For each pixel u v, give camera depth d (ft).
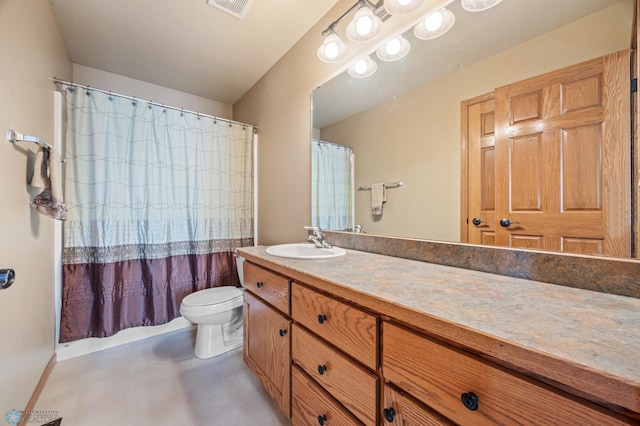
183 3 5.11
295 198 6.56
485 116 3.33
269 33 6.02
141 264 6.51
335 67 5.29
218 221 7.72
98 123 5.95
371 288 2.52
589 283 2.51
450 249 3.62
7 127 3.41
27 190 4.05
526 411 1.48
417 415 2.02
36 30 4.42
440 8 3.66
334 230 5.54
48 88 5.08
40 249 4.65
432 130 3.88
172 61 7.11
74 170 5.72
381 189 4.62
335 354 2.81
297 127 6.42
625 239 2.40
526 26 2.97
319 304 3.07
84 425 3.96
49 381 4.94
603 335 1.56
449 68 3.66
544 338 1.52
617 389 1.16
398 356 2.16
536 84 2.91
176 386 4.92
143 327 6.78
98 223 5.89
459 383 1.76
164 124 6.86
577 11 2.64
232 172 7.95
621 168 2.41
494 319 1.79
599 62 2.52
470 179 3.47
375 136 4.69
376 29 4.24
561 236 2.73
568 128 2.69
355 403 2.56
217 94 9.14
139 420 4.09
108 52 6.69
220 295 6.25
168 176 6.89
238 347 6.41
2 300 3.25
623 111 2.39
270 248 5.26
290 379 3.64
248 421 4.12
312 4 5.16
